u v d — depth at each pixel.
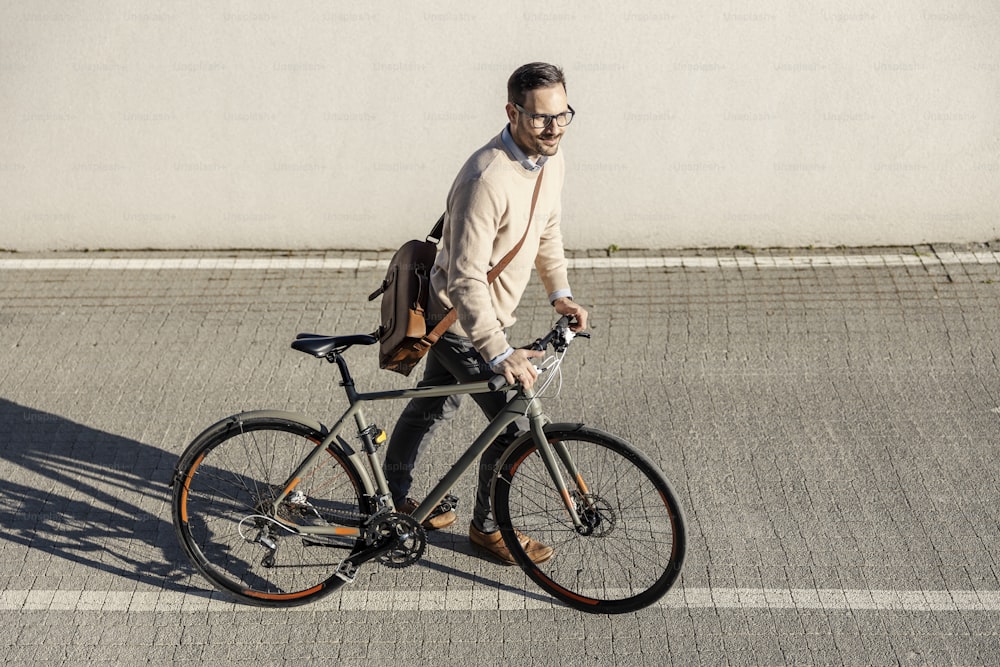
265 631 3.86
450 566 4.19
